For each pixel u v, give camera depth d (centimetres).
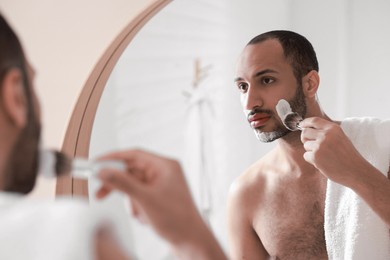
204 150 175
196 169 175
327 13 151
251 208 120
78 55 100
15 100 31
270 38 107
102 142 122
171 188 36
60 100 100
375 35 147
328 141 88
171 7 145
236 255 123
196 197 175
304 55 107
